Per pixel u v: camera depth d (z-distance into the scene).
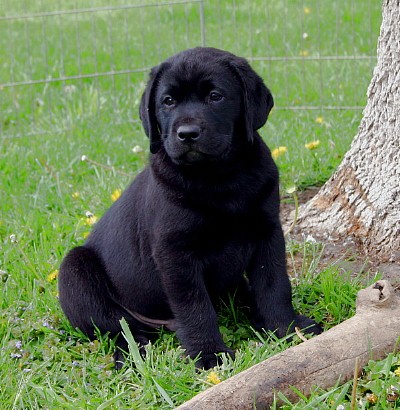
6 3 12.64
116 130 7.72
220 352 3.89
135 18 11.73
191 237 3.93
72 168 6.78
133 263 4.28
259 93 4.08
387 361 3.32
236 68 4.05
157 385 3.45
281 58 8.00
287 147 6.42
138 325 4.34
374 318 3.50
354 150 4.77
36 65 10.02
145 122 4.26
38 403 3.54
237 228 4.02
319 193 5.09
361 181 4.71
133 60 9.88
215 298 4.32
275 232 4.09
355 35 9.66
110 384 3.65
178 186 3.92
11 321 4.35
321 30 10.05
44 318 4.37
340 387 3.28
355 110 7.40
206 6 11.71
